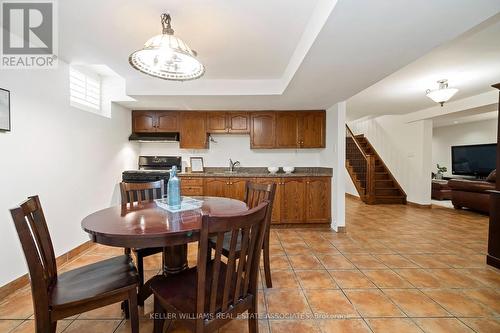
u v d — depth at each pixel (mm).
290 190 3855
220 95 3203
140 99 3412
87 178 2973
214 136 4523
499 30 2055
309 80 2594
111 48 2316
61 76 2555
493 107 4098
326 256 2750
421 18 1456
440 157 8539
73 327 1607
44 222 1365
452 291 2020
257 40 2156
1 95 1898
